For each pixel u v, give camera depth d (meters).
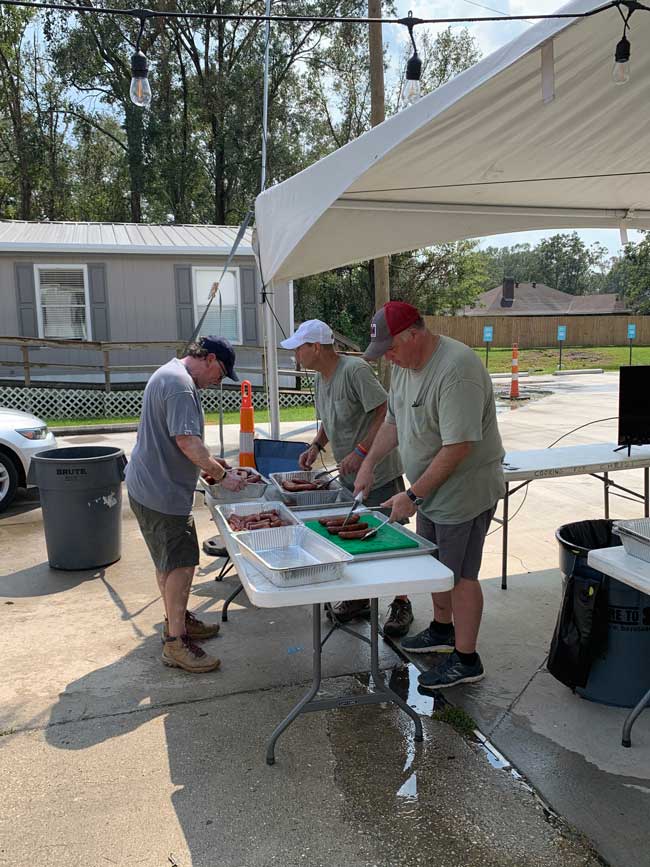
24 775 2.60
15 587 4.55
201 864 2.15
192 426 3.13
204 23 24.97
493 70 2.49
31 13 24.95
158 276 14.03
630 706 2.98
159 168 25.77
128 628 3.89
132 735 2.85
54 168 27.41
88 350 13.71
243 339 14.62
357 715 2.99
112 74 25.14
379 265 8.34
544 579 4.56
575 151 3.64
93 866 2.14
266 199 4.10
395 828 2.29
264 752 2.73
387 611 4.15
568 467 4.10
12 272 13.38
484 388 2.86
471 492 2.98
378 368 9.19
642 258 43.66
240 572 2.40
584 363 24.98
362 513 3.03
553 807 2.39
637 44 2.58
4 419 6.47
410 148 3.17
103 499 4.80
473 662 3.22
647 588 2.39
